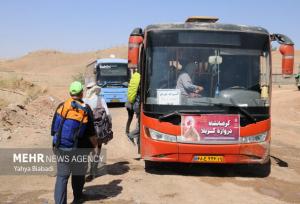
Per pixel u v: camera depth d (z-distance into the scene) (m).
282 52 9.92
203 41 9.88
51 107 22.14
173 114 9.37
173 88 9.63
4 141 13.11
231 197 8.42
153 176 9.87
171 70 9.74
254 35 9.99
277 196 8.62
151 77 9.73
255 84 9.78
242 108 9.41
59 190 7.07
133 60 9.79
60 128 7.04
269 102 9.72
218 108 9.40
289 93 35.38
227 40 9.90
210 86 9.67
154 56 9.81
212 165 11.19
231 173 10.45
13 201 7.86
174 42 9.84
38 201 7.87
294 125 21.09
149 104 9.56
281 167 11.33
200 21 10.86
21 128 15.44
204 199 8.26
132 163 11.17
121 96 30.25
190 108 9.41
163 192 8.63
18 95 23.45
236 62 9.84
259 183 9.59
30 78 56.28
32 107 20.55
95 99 9.34
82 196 8.07
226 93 9.61
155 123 9.47
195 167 10.91
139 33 9.83
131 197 8.22
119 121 20.36
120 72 30.31
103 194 8.35
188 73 9.72
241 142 9.38
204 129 9.33
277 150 14.07
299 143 15.63
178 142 9.36
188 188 8.96
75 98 7.27
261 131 9.50
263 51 9.94
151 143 9.51
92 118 7.45
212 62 9.80
